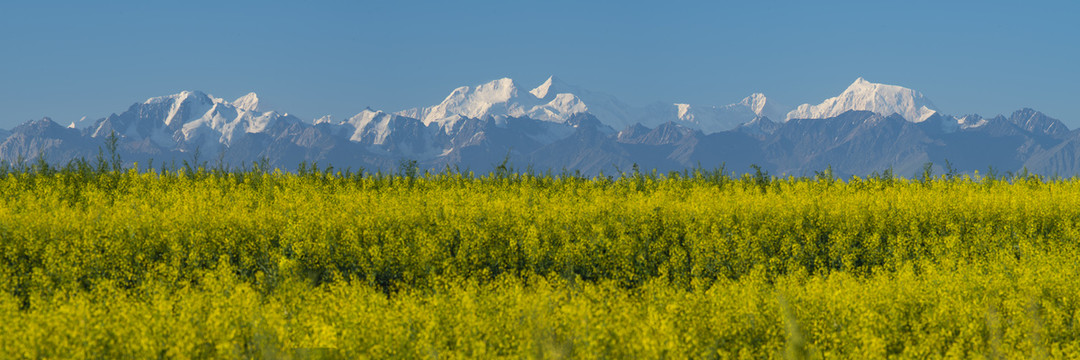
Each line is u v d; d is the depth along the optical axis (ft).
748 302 37.04
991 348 33.19
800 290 39.58
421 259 53.62
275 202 81.35
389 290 52.54
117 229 58.90
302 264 53.62
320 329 30.35
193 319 32.65
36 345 29.48
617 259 56.03
